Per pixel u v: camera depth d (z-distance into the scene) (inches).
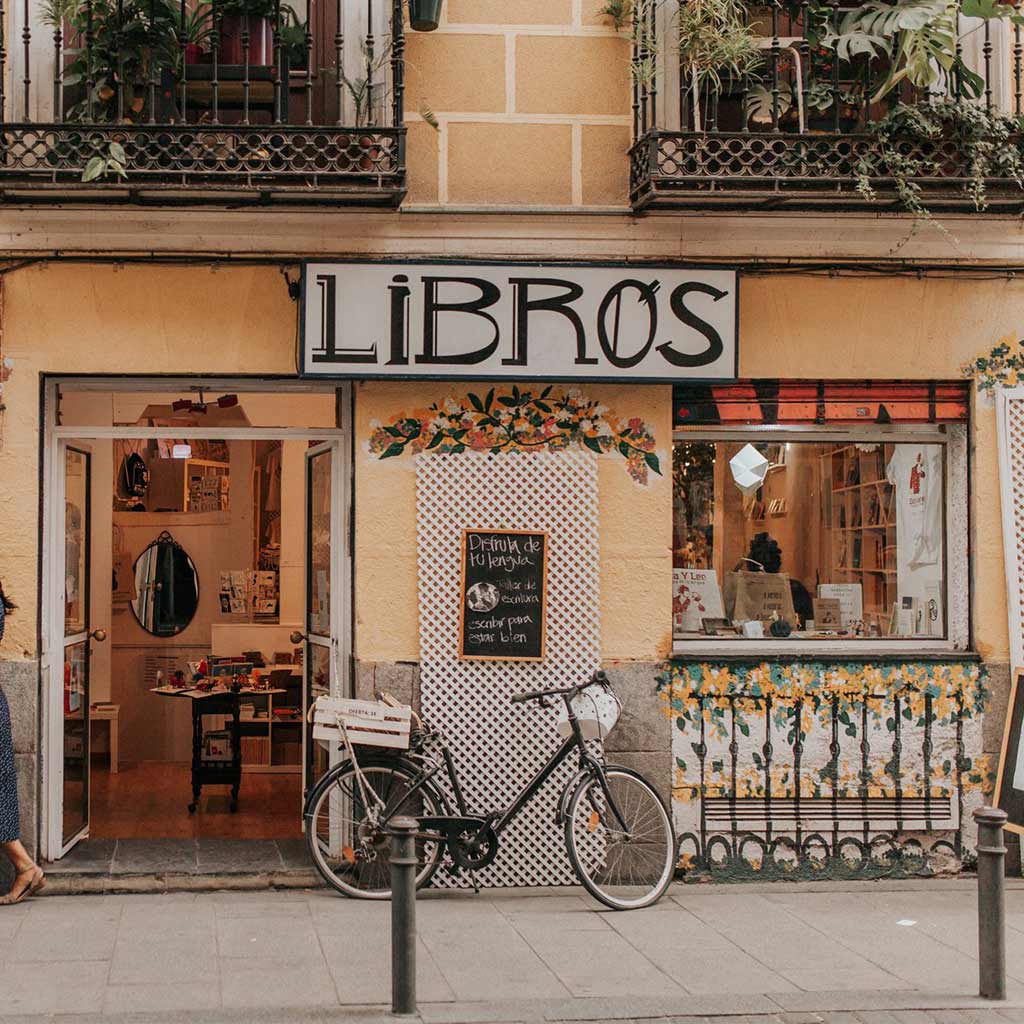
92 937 257.4
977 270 315.6
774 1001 225.5
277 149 281.1
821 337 312.7
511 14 308.0
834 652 315.9
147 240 294.4
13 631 290.2
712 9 295.4
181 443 395.5
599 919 275.9
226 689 381.7
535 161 307.3
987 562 315.3
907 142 298.7
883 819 310.5
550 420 305.9
